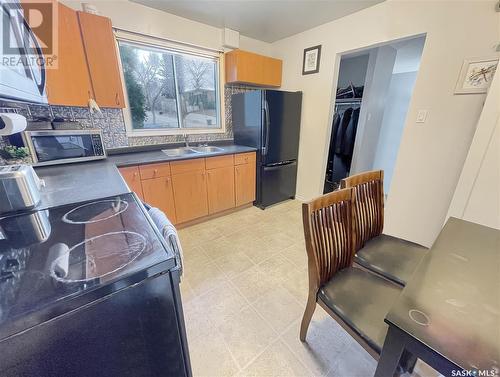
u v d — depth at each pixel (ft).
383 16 6.93
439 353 1.66
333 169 12.82
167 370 2.42
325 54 8.82
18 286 1.69
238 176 9.41
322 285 3.59
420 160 6.67
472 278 2.44
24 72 3.20
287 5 7.22
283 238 7.79
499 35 5.06
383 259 4.14
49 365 1.63
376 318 2.97
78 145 6.13
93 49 5.97
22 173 3.04
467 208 5.49
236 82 9.65
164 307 2.18
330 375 3.61
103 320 1.80
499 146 4.91
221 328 4.40
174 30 8.09
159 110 8.80
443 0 5.68
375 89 10.57
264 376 3.59
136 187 6.84
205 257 6.70
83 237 2.41
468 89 5.61
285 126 9.89
